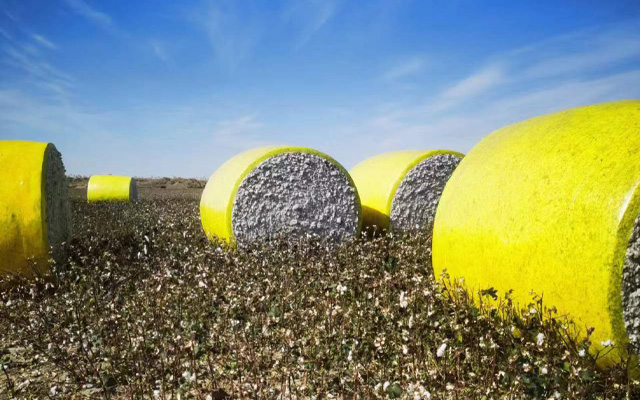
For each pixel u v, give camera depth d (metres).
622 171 4.32
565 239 4.59
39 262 7.46
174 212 16.91
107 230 12.37
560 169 4.89
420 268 7.62
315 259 8.48
